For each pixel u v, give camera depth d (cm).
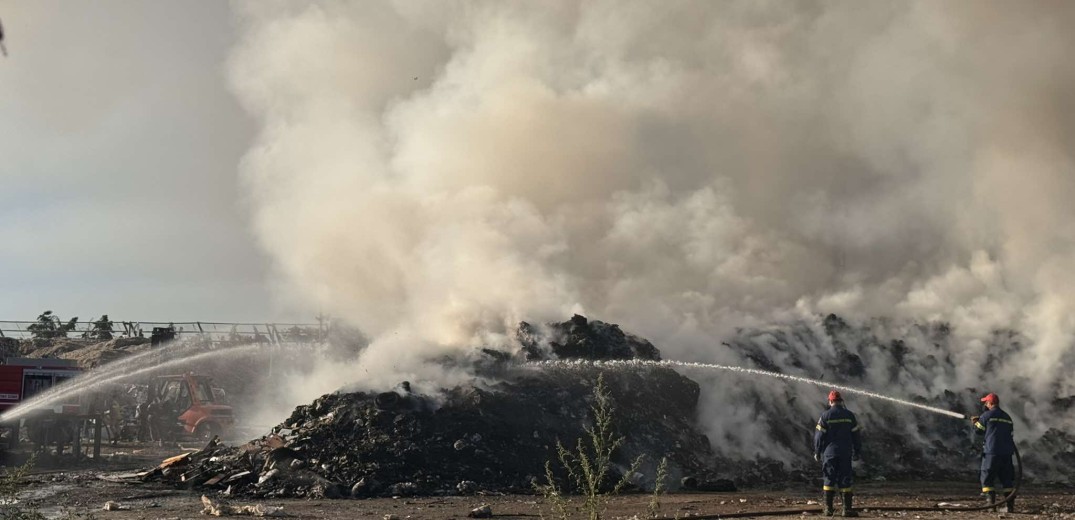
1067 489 2019
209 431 3581
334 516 1417
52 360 2689
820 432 1419
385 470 1767
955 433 2433
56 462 2506
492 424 1941
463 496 1712
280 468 1775
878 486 2017
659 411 2183
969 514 1438
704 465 2086
